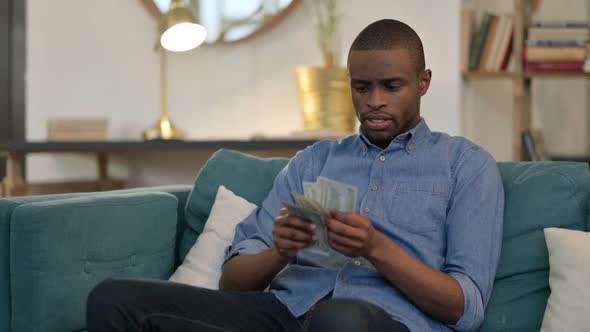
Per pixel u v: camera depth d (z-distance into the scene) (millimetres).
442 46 3221
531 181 1551
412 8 3256
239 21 3494
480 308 1325
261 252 1479
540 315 1450
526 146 3281
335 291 1412
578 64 3182
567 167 1547
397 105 1451
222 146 3100
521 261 1498
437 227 1434
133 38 3600
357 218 1261
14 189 3227
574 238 1403
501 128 3668
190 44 3186
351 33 3338
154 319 1296
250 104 3521
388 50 1425
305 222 1308
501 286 1513
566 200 1499
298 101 3453
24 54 3832
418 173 1478
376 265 1306
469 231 1383
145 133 3391
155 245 1859
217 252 1830
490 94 3672
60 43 3660
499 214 1433
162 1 3543
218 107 3561
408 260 1295
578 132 4207
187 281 1799
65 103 3666
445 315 1308
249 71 3516
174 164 3623
